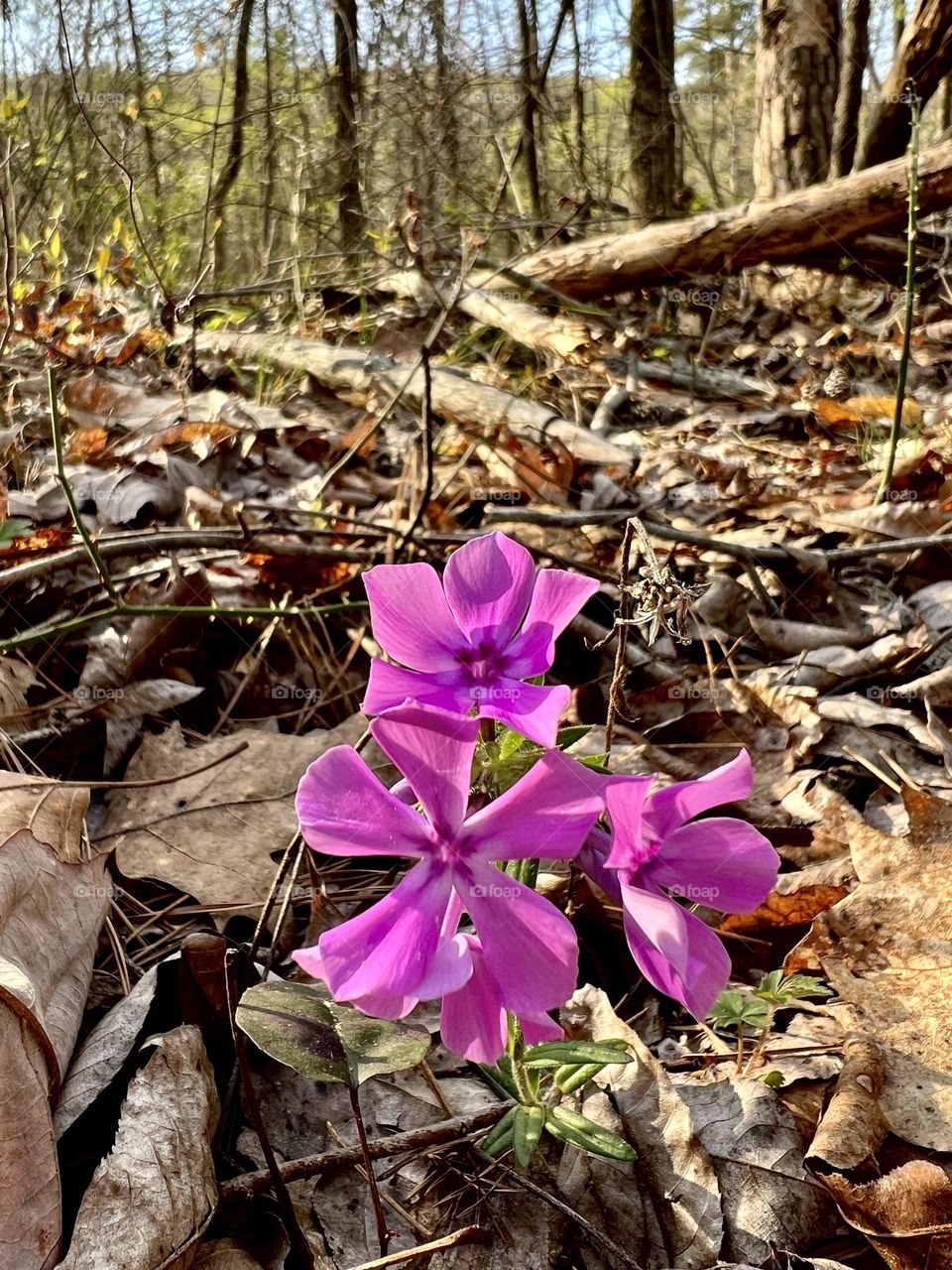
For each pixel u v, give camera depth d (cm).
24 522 81
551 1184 52
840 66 332
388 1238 48
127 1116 48
